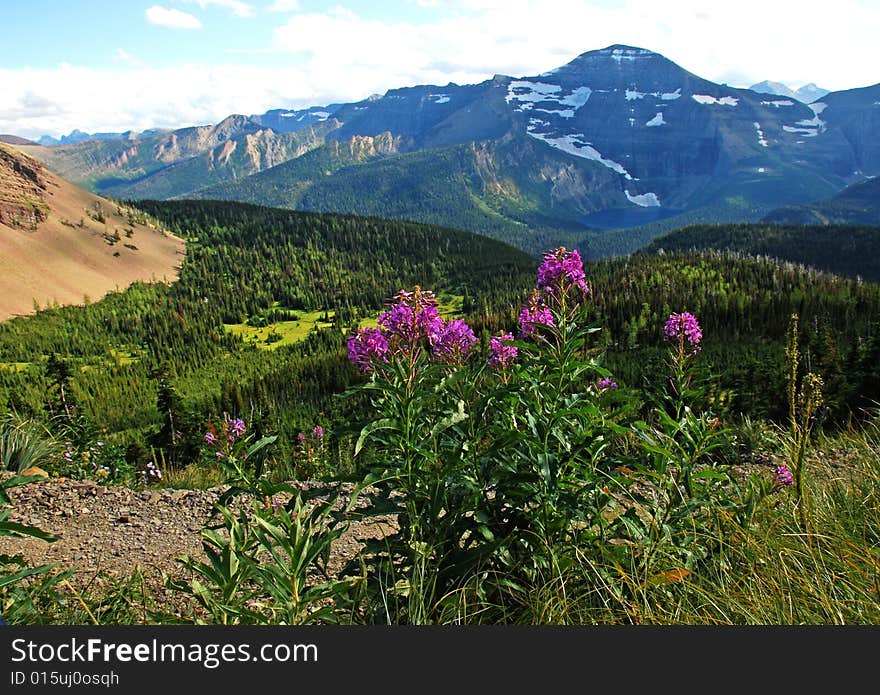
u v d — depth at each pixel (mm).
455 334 4207
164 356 177250
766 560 4301
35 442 9961
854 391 14859
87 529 6867
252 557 3400
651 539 4184
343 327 191625
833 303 81000
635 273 122875
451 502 4023
